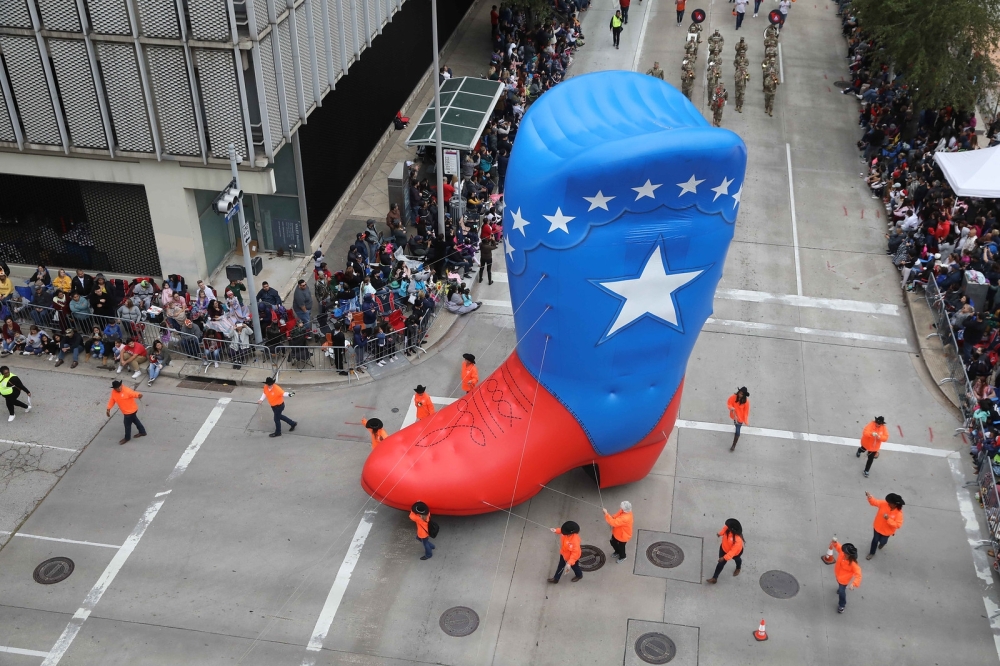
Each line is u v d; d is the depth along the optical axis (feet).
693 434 70.44
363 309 76.79
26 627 55.16
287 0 77.00
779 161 110.32
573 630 55.36
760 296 86.74
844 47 140.56
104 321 77.97
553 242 52.80
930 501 64.85
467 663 53.42
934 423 71.92
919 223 92.12
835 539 58.23
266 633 55.01
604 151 49.70
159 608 56.44
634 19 148.66
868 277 89.76
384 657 53.72
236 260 90.63
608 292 53.42
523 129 55.67
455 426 60.49
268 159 77.36
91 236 85.46
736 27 145.18
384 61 108.88
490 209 95.09
